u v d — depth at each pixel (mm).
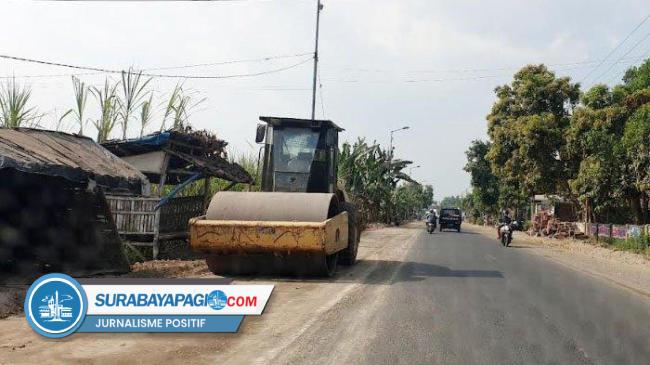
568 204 44906
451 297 9531
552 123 36188
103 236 11062
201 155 17344
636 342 6652
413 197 101688
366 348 6133
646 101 27578
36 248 10219
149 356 5629
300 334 6719
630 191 27594
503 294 10039
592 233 32031
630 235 25109
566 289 11008
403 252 19500
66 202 10672
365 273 12781
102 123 17094
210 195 18922
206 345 6113
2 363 5246
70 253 10617
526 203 59281
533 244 28375
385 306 8586
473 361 5711
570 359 5871
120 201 13734
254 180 19328
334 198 11891
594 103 30484
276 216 11062
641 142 24109
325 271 11414
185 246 15344
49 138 10812
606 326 7523
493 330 7098
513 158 39312
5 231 9891
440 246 23281
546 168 36219
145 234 13781
